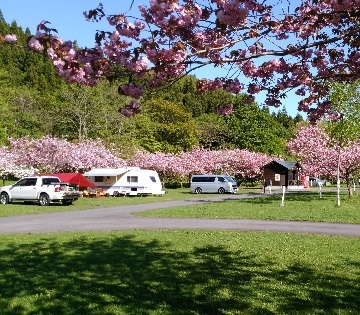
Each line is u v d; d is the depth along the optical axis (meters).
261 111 69.19
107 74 4.42
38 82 90.88
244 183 63.03
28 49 4.11
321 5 4.98
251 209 20.67
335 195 35.03
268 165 55.97
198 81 5.78
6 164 36.00
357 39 4.52
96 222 16.33
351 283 7.01
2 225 15.38
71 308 5.62
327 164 30.28
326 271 7.85
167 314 5.41
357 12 4.42
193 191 43.81
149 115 68.62
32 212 20.92
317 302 5.96
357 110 23.31
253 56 4.41
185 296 6.21
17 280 7.05
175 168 51.62
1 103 57.56
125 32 4.29
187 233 12.67
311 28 5.20
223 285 6.83
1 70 73.44
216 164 54.56
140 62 4.29
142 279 7.16
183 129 66.69
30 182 26.95
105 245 10.55
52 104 69.19
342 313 5.49
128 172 38.75
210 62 4.50
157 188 39.56
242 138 69.12
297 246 10.38
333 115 6.88
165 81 4.78
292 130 89.12
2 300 5.93
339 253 9.51
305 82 5.82
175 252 9.60
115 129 61.19
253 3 4.18
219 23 4.14
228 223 15.51
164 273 7.61
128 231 13.25
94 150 42.94
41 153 37.66
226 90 5.84
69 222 16.39
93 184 36.59
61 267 8.04
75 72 4.30
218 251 9.73
